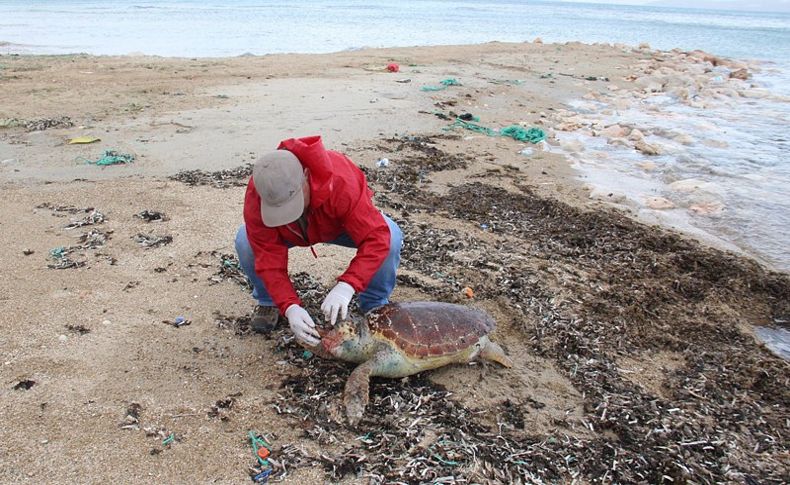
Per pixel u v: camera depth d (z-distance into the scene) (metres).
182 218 5.34
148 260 4.54
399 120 9.45
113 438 2.79
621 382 3.61
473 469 2.79
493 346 3.62
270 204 2.69
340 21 35.41
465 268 4.84
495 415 3.21
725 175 8.04
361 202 3.02
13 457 2.64
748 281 5.12
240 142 7.84
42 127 8.30
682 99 13.65
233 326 3.78
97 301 3.94
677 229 6.20
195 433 2.87
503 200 6.54
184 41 21.95
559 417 3.24
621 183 7.58
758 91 14.84
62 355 3.37
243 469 2.69
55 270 4.32
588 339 4.02
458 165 7.59
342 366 3.46
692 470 2.91
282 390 3.24
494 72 15.01
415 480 2.71
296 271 4.48
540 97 12.66
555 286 4.69
